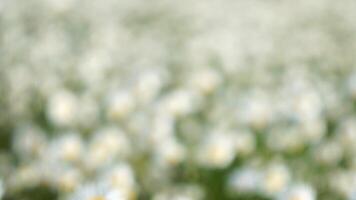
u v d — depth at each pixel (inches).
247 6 908.0
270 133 317.4
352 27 792.3
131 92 337.7
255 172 263.1
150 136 288.4
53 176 255.8
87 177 254.2
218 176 279.0
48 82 429.1
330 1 962.7
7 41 555.2
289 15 849.5
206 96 387.9
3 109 384.5
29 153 285.1
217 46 612.7
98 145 273.7
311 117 314.5
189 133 325.4
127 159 274.7
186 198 245.9
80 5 791.7
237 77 503.2
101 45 591.2
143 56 557.6
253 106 326.6
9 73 451.2
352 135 314.5
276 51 625.9
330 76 527.5
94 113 344.8
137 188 249.4
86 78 453.1
